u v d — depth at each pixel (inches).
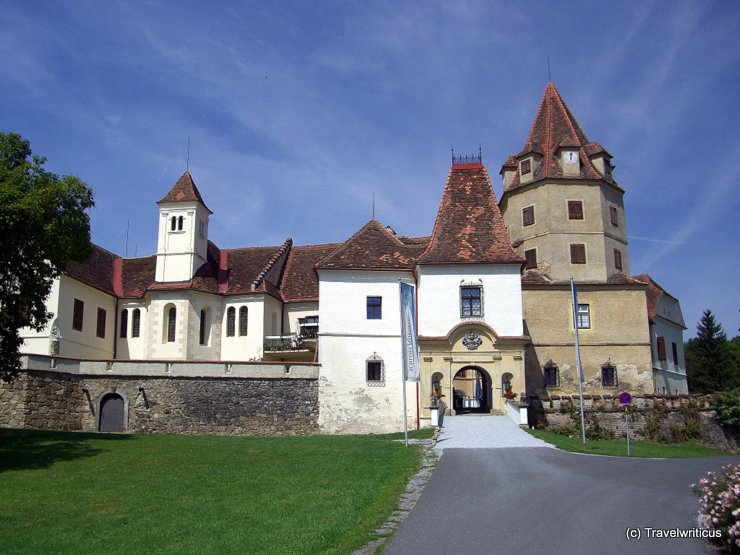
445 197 1913.1
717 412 1844.2
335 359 1788.9
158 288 2036.2
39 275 1314.0
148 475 1059.3
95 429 1685.5
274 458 1203.2
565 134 2206.0
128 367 1715.1
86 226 1364.4
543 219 2134.6
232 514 813.9
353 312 1825.8
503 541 601.6
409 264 1871.3
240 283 2133.4
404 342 1385.3
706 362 3189.0
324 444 1379.2
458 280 1780.3
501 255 1795.0
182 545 697.6
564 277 2087.8
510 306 1764.3
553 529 633.0
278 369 1756.9
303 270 2257.6
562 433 1722.4
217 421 1708.9
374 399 1774.1
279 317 2159.2
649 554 558.9
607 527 634.8
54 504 881.5
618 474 927.7
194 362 1729.8
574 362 2016.5
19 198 1219.2
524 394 1678.2
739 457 1510.8
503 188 2290.8
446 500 778.2
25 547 706.8
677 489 810.2
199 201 2123.5
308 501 853.8
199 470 1096.8
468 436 1401.3
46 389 1617.9
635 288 2059.5
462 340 1745.8
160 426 1691.7
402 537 633.0
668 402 1817.2
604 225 2138.3
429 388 1726.1
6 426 1558.8
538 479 887.7
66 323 1845.5
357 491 897.5
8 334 1298.0
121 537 735.1
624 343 2030.0
